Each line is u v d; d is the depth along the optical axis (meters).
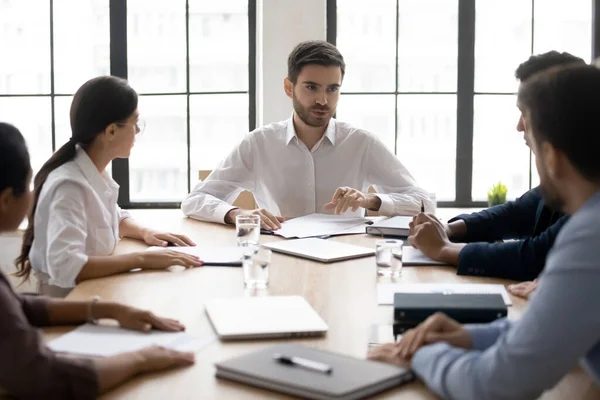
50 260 2.06
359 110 4.21
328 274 2.06
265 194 3.27
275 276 2.04
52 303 1.59
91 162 2.30
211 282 1.97
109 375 1.24
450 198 4.25
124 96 2.32
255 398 1.19
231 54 4.18
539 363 1.10
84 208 2.20
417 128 4.22
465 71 4.18
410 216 2.92
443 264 2.19
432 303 1.56
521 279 2.02
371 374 1.24
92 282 1.98
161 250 2.19
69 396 1.21
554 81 1.21
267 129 3.26
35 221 2.24
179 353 1.36
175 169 4.24
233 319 1.58
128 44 4.17
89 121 2.29
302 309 1.66
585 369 1.28
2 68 4.19
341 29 4.16
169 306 1.74
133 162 4.22
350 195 2.83
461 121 4.20
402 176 3.20
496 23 4.16
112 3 4.14
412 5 4.15
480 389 1.14
